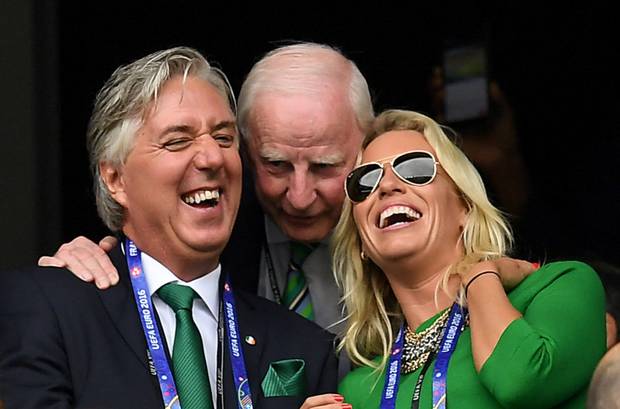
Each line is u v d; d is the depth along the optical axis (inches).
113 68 807.7
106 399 485.7
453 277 518.0
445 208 522.9
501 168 786.2
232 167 520.1
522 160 784.9
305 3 850.8
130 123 514.9
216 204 518.6
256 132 561.0
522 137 789.2
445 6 825.5
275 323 536.1
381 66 838.5
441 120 820.6
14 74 754.8
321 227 568.7
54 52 769.6
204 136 515.8
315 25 851.4
